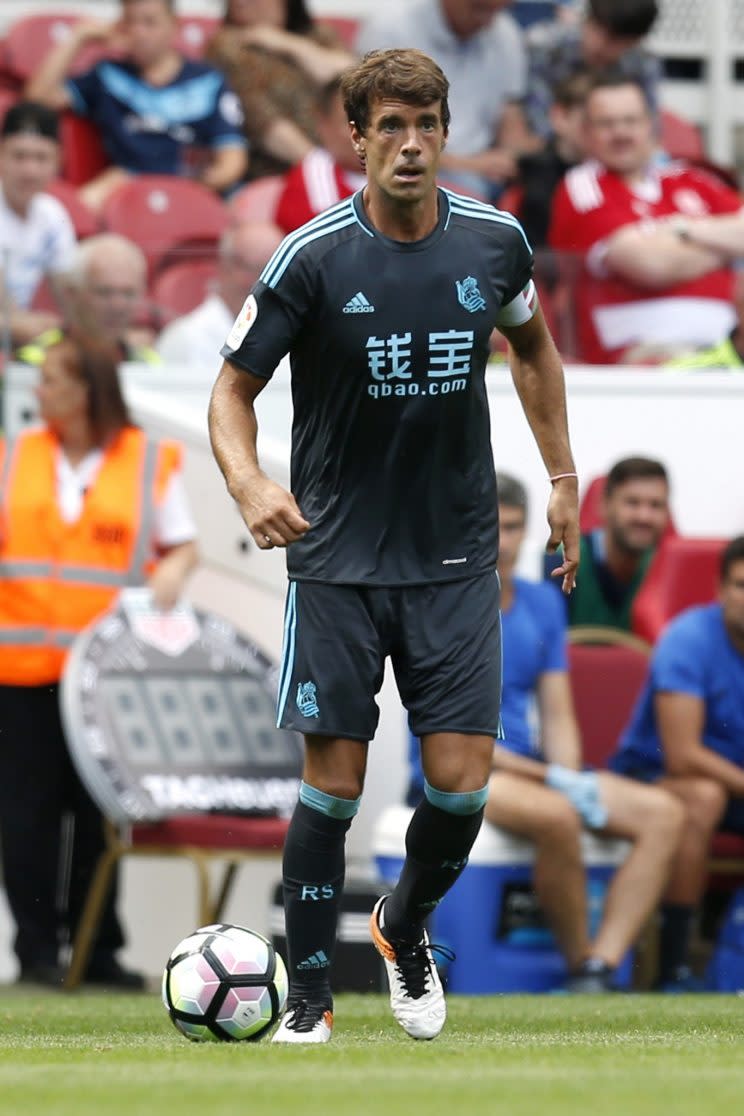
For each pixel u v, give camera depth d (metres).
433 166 16.02
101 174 41.81
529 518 31.78
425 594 16.53
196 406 31.59
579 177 35.47
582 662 28.94
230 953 16.88
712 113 50.69
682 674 27.53
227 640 28.66
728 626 27.75
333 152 35.41
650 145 35.56
